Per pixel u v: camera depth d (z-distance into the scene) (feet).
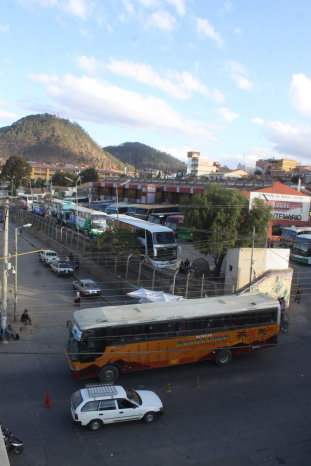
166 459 44.16
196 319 66.95
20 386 59.62
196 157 509.76
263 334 72.13
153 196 228.43
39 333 81.71
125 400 50.80
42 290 112.47
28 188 412.36
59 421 50.78
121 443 46.78
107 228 149.89
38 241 197.26
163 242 121.39
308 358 73.51
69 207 204.23
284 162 478.59
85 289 106.63
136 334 63.36
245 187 185.68
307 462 44.60
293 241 156.04
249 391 60.54
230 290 97.66
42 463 42.60
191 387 61.41
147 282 111.86
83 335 60.29
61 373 64.95
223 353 69.56
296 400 58.23
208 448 46.42
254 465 43.73
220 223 104.53
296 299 105.50
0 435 32.42
